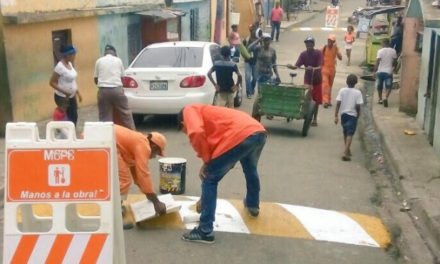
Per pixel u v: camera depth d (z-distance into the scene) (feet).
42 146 13.61
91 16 45.62
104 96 33.12
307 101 36.24
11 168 13.65
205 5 80.07
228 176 27.99
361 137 37.11
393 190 26.40
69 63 30.12
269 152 32.58
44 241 13.67
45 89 39.70
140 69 36.37
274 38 98.07
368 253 19.69
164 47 39.19
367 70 69.21
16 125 13.67
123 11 51.11
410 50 40.42
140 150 20.12
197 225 21.26
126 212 22.02
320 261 18.89
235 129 19.29
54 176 13.65
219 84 36.45
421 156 29.99
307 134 37.22
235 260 18.75
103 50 48.11
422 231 21.59
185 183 26.03
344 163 30.86
